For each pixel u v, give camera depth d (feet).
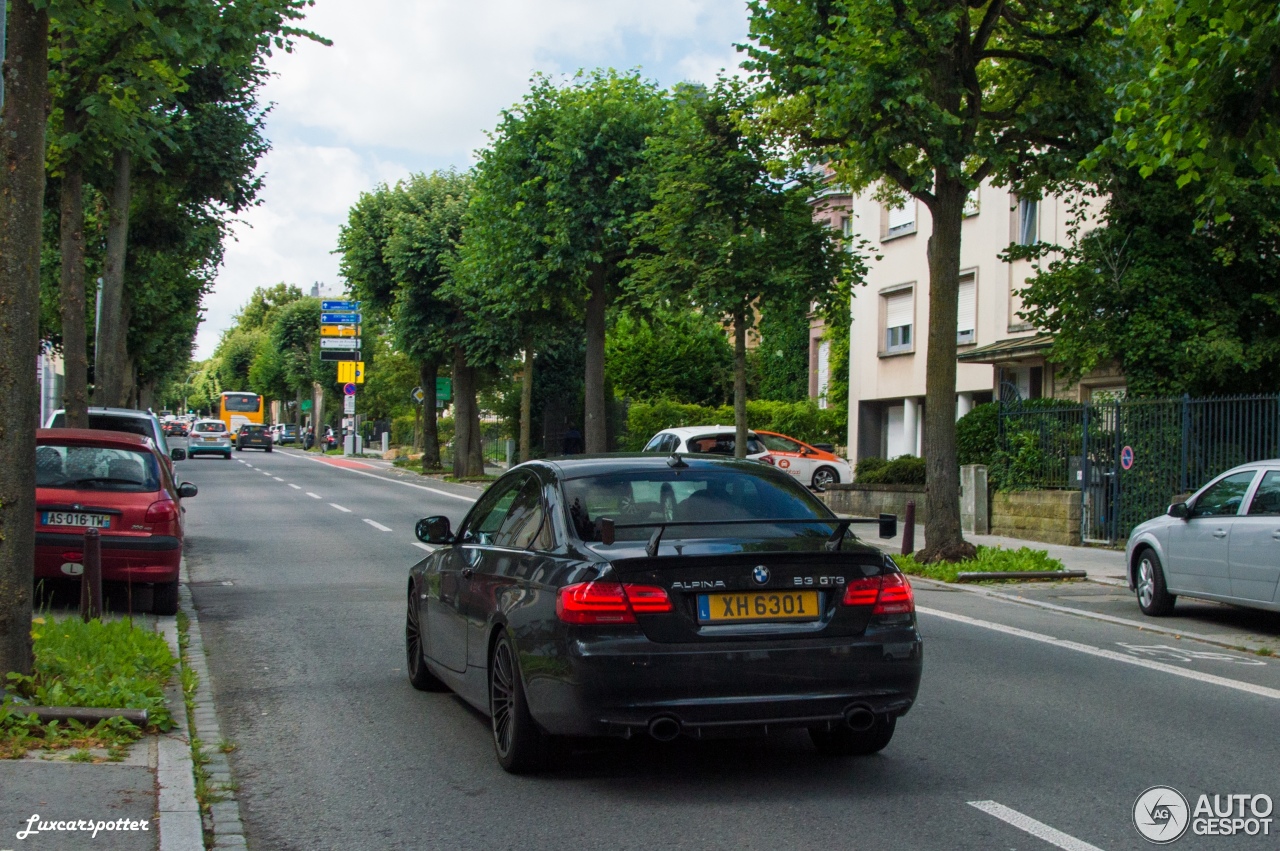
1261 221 61.52
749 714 18.17
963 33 49.57
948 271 52.39
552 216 89.81
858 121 47.37
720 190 62.64
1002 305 91.76
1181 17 35.37
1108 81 49.42
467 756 21.38
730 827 17.12
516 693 19.49
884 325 107.55
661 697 17.87
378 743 22.36
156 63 40.98
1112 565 54.34
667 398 155.94
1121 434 62.34
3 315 22.48
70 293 50.98
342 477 135.33
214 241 92.12
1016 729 23.45
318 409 310.45
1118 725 23.90
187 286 130.52
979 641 34.50
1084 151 51.08
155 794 17.74
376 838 16.74
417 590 27.09
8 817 16.37
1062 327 66.90
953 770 20.35
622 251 90.43
